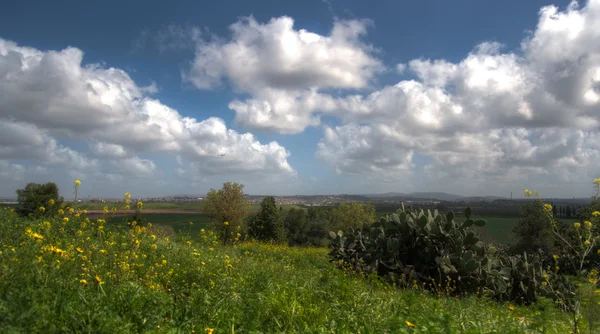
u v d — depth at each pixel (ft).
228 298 15.70
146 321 12.07
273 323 14.16
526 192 19.67
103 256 16.89
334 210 184.03
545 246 48.39
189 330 12.51
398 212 34.40
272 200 127.13
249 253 38.45
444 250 30.63
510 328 15.20
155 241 28.50
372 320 14.71
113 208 24.22
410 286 30.14
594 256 25.70
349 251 34.78
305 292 17.95
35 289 11.71
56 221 23.08
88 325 10.63
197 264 21.54
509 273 30.19
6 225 21.80
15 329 9.16
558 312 17.94
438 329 13.25
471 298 25.09
